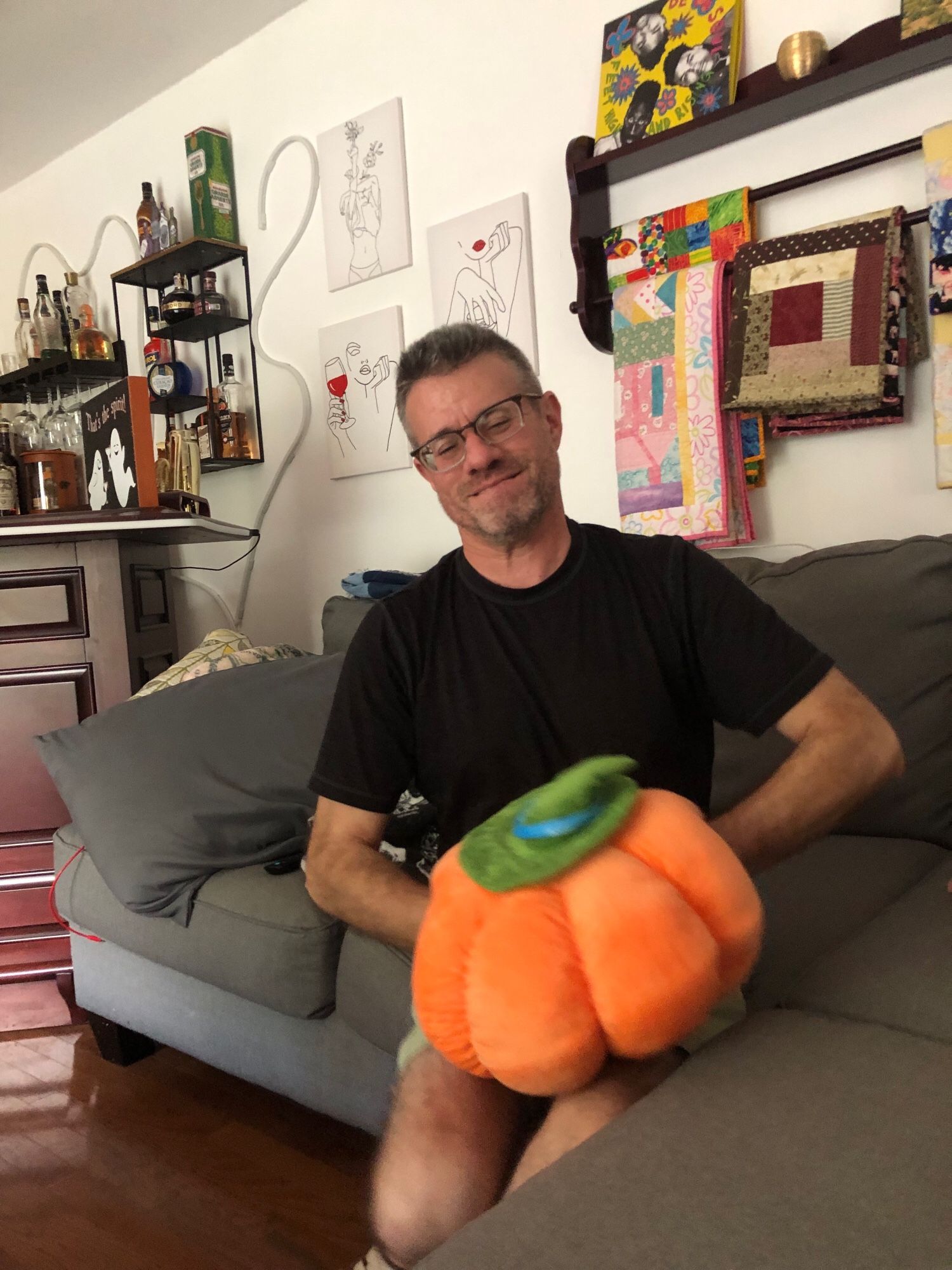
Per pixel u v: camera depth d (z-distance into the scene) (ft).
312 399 8.34
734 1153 1.60
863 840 4.11
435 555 7.64
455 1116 2.43
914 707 4.05
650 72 5.83
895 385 4.91
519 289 6.73
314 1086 4.18
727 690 3.00
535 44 6.53
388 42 7.36
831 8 5.26
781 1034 2.12
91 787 4.91
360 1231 3.95
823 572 4.46
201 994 4.72
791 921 3.39
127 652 6.49
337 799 3.29
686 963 1.76
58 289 10.62
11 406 10.44
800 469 5.58
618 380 5.76
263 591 8.99
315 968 4.01
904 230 4.93
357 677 3.33
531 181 6.66
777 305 5.13
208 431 8.89
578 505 6.66
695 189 5.89
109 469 6.91
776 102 5.22
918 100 4.99
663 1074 2.26
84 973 5.52
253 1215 4.13
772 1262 1.32
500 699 3.11
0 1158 4.72
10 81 8.72
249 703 5.16
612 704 3.02
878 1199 1.43
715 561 3.14
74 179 10.23
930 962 2.57
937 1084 1.80
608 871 1.85
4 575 6.34
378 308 7.74
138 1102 5.19
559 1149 2.06
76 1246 4.00
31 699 6.37
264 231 8.49
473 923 1.93
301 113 8.05
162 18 7.93
